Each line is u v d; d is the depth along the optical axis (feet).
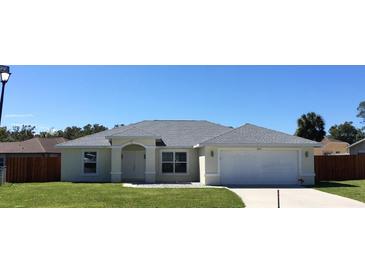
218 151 77.41
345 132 284.61
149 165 85.05
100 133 97.09
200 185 76.23
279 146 77.36
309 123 188.44
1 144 143.13
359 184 78.64
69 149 90.94
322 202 50.93
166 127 100.17
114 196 55.98
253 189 67.31
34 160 96.37
